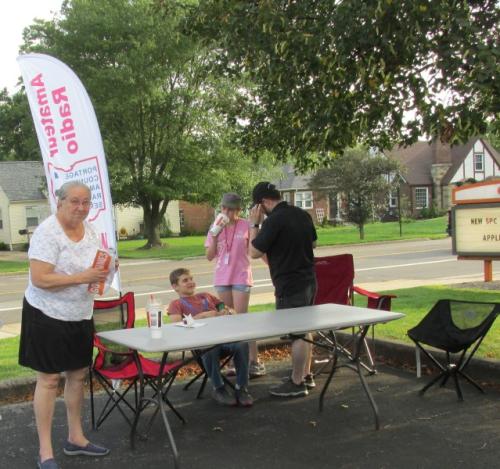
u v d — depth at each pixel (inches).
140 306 484.7
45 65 244.4
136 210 1857.8
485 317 224.5
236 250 251.0
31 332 162.7
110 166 1045.2
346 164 1179.9
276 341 298.4
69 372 174.1
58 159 247.0
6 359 275.0
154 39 990.4
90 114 238.4
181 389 243.6
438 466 164.4
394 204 1946.4
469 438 183.5
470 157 2022.6
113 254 184.4
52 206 250.8
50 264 160.2
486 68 191.2
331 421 202.1
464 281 552.7
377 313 204.1
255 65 260.2
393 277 615.2
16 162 1633.9
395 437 186.2
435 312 234.2
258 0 241.0
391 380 246.1
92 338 173.2
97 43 1001.5
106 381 200.1
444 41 204.7
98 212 241.3
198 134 1099.9
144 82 1000.9
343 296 271.3
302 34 224.4
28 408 221.3
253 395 233.3
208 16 273.0
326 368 266.7
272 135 311.0
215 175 1109.1
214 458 174.4
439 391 229.6
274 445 183.0
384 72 221.6
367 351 257.1
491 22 219.1
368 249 1006.4
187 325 188.9
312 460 171.0
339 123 242.4
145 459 175.2
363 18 211.8
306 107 247.1
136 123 1073.5
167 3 304.7
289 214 223.8
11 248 1534.2
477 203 499.8
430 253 879.1
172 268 825.5
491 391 226.8
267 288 563.2
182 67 1017.5
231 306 253.0
